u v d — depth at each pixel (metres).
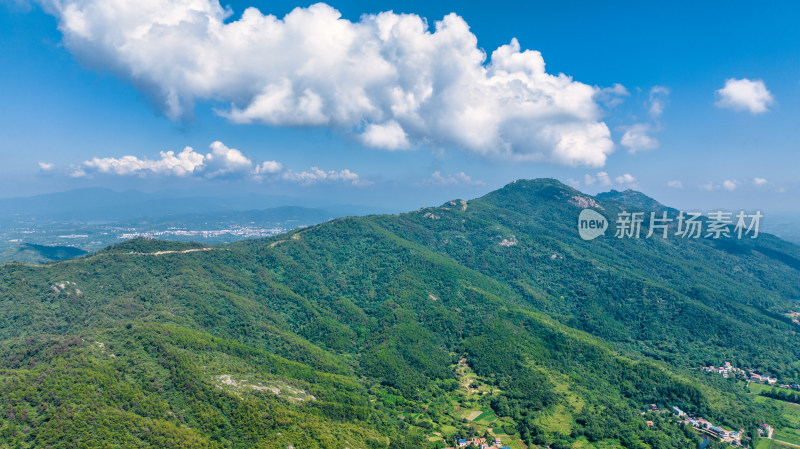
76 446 128.88
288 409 180.00
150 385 166.38
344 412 195.00
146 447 136.62
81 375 154.75
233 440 156.25
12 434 128.75
